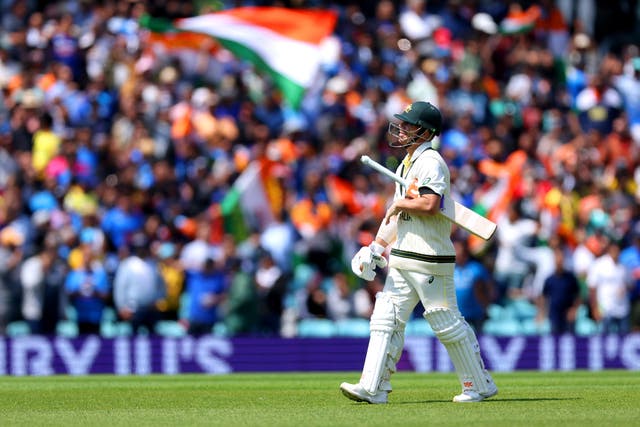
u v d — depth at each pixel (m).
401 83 80.88
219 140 70.94
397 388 39.03
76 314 58.53
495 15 88.75
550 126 79.19
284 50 70.25
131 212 63.47
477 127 78.06
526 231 66.12
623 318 63.06
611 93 81.06
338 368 56.06
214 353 54.78
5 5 82.00
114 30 78.88
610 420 26.27
